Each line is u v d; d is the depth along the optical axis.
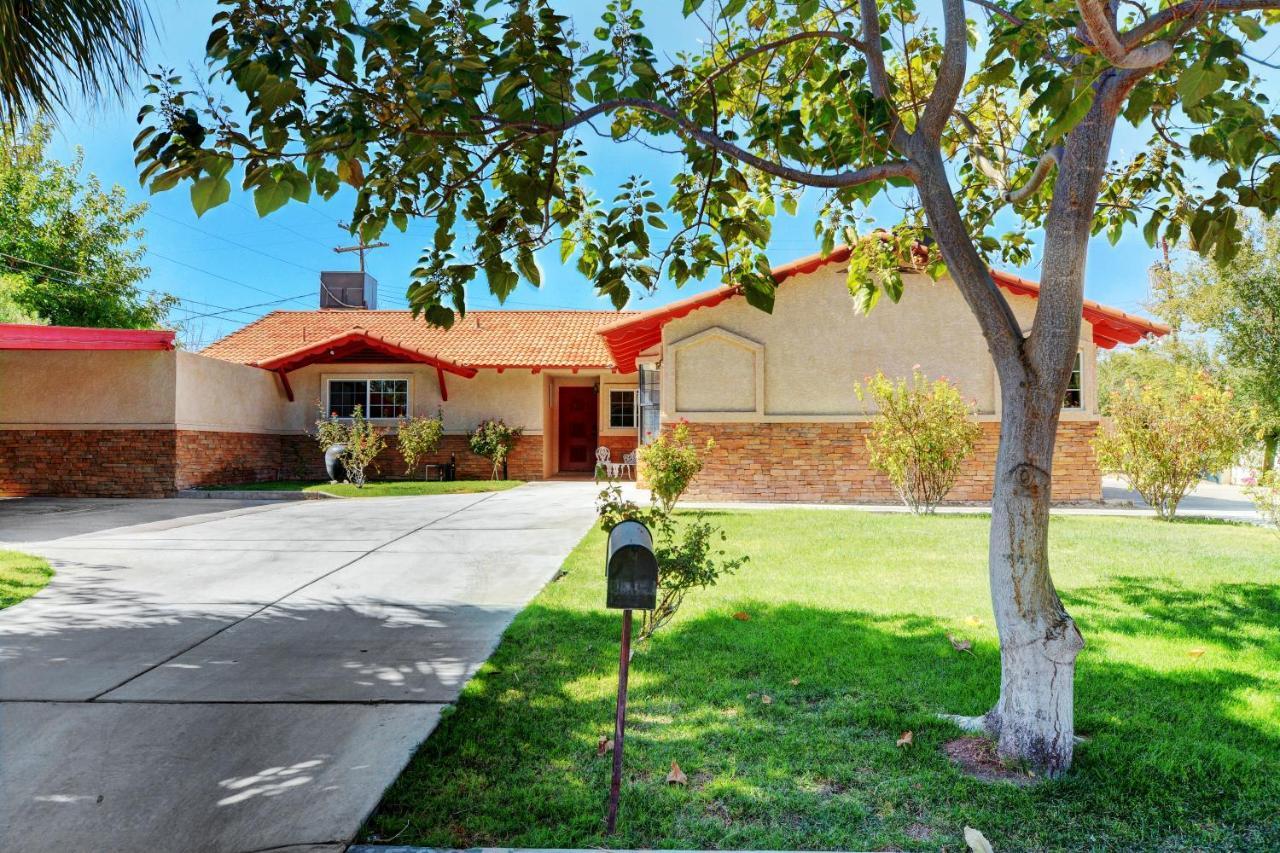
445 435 18.83
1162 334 12.70
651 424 15.16
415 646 4.74
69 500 14.16
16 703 3.77
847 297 13.30
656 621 4.20
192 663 4.41
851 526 9.48
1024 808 2.68
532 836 2.52
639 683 3.94
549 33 2.74
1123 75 2.88
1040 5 2.47
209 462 15.72
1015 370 3.13
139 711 3.66
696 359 13.43
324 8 2.49
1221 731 3.28
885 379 11.84
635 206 3.13
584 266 3.90
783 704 3.64
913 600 5.59
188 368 15.05
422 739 3.30
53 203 25.48
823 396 13.28
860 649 4.40
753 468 13.28
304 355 17.77
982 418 13.09
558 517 11.12
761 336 13.35
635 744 3.22
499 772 2.98
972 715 3.50
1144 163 4.65
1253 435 10.54
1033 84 2.27
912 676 3.97
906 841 2.47
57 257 25.36
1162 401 11.01
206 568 7.31
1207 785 2.82
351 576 6.94
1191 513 11.64
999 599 3.16
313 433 18.67
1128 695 3.67
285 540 8.98
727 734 3.30
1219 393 10.72
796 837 2.51
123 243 27.20
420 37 2.54
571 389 20.94
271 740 3.31
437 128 2.63
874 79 3.45
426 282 3.09
